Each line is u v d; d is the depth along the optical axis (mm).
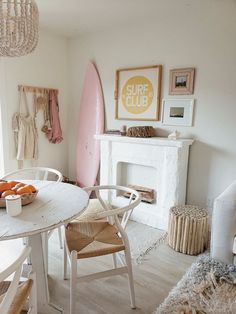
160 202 2900
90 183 3660
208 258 2090
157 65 2945
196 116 2768
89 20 3006
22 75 3254
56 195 1782
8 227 1296
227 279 1847
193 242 2324
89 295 1820
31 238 1585
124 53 3215
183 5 2559
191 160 2852
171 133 2936
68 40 3736
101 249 1604
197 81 2717
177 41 2791
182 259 2287
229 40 2488
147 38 3000
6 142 3178
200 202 2854
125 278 2020
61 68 3744
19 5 1463
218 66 2576
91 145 3617
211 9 2541
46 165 3717
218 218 1893
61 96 3807
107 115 3486
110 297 1806
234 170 2605
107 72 3404
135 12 2746
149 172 3098
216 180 2723
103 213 1590
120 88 3287
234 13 2430
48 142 3701
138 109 3172
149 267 2160
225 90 2566
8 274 912
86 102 3635
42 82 3504
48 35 3488
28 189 1633
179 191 2760
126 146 3072
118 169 3260
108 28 3279
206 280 1864
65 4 2551
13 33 1445
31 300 1257
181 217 2357
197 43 2666
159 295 1827
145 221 3006
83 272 2082
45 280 1662
